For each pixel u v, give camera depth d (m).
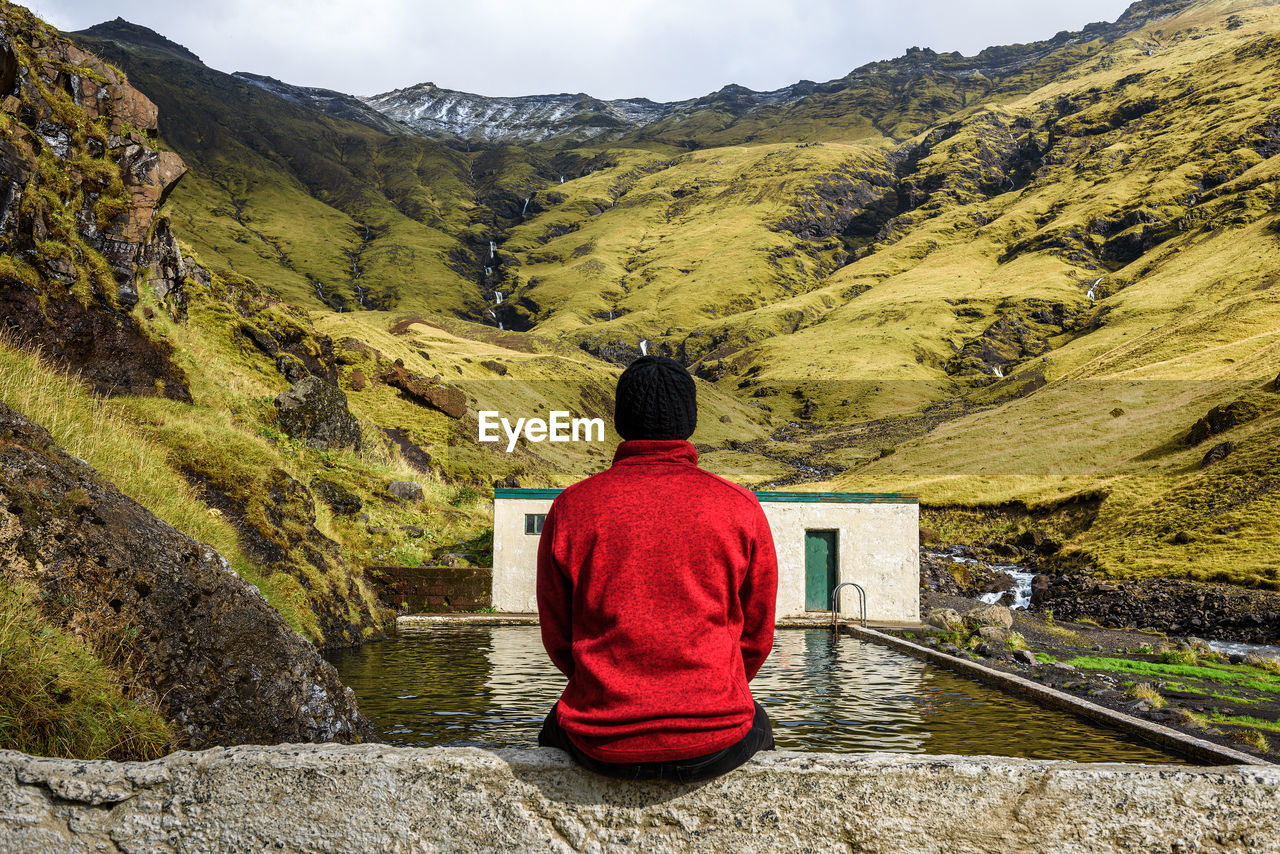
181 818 2.50
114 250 20.61
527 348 188.75
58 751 4.75
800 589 26.44
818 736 10.09
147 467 12.96
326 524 23.28
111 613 5.78
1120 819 2.41
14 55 18.83
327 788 2.47
